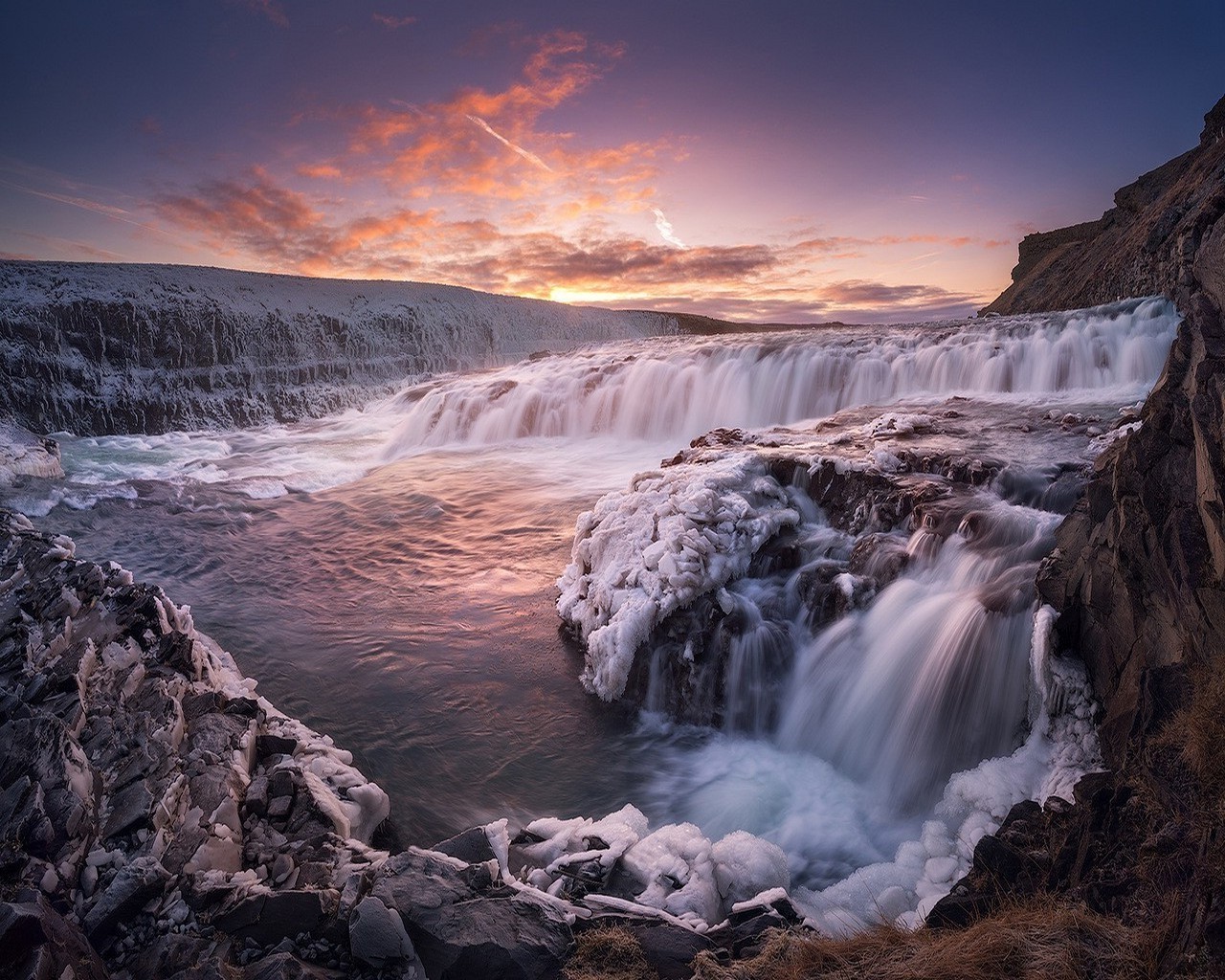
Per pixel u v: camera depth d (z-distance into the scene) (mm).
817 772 6289
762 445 10359
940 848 4906
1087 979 2684
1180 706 3678
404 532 11930
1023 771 5102
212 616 8875
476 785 6027
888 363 15484
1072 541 5797
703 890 4266
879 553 7316
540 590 9414
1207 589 3850
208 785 4531
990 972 2828
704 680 7008
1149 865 3080
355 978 3336
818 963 3186
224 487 14547
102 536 11875
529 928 3500
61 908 3537
